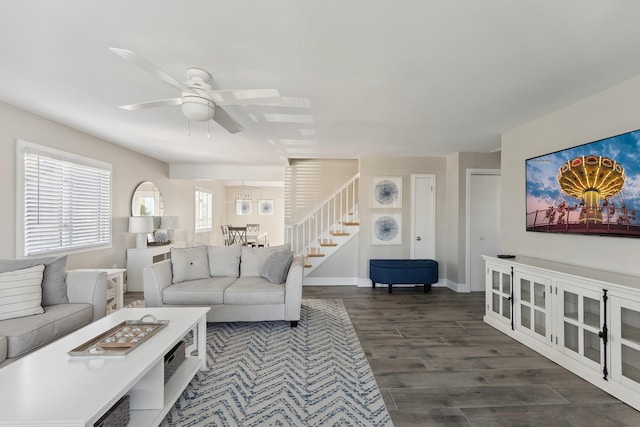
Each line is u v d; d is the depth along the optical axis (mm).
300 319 3822
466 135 4113
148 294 3506
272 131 3986
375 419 1926
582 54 2051
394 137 4270
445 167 5691
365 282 5691
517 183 3648
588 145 2672
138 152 5391
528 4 1562
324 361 2699
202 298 3475
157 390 1835
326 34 1835
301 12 1629
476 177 5270
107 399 1362
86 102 3004
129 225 4934
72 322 2613
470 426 1862
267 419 1924
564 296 2574
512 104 2945
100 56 2123
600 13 1624
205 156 5742
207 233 8852
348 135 4168
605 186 2510
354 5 1574
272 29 1785
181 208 7180
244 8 1598
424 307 4336
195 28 1777
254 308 3506
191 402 2094
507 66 2219
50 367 1637
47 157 3564
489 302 3643
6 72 2369
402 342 3113
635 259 2316
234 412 1988
